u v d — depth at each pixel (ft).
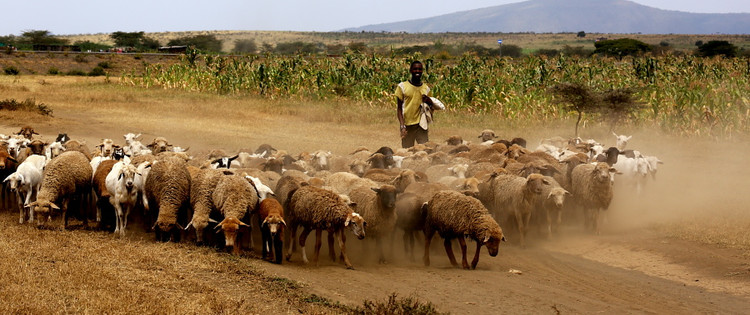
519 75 132.05
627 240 45.85
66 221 43.70
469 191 41.06
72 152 45.55
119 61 269.85
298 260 38.22
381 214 37.93
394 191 37.45
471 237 37.29
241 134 93.97
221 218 39.81
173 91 152.15
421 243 43.75
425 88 67.15
